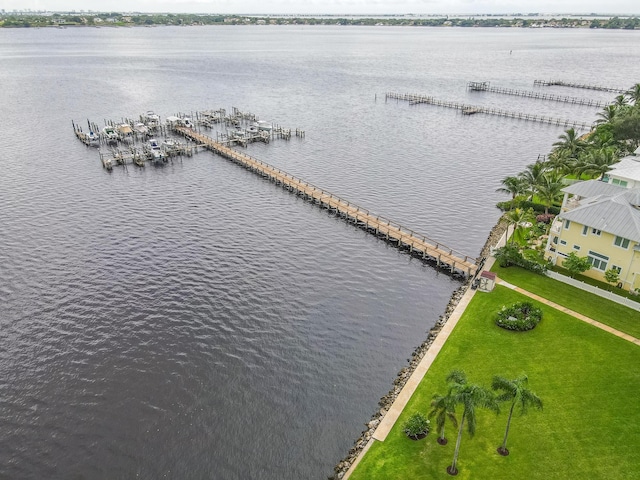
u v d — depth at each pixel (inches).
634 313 2314.2
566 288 2541.8
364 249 3193.9
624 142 4498.0
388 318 2479.1
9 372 2060.8
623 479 1505.9
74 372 2070.6
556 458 1578.5
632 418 1729.8
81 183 4303.6
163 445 1747.0
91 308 2496.3
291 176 4480.8
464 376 1540.4
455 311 2393.0
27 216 3582.7
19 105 7406.5
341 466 1641.2
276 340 2290.8
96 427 1817.2
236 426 1827.0
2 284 2689.5
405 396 1856.5
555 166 3799.2
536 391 1859.0
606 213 2539.4
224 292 2664.9
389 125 6673.2
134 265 2920.8
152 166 4857.3
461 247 3228.3
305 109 7647.6
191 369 2100.1
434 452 1604.3
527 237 3152.1
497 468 1542.8
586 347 2091.5
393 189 4264.3
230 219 3612.2
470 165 4933.6
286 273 2876.5
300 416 1872.5
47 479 1626.5
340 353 2214.6
